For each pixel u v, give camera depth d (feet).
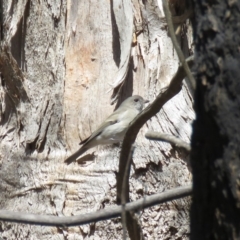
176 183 35.27
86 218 17.16
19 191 36.42
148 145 35.73
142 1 38.01
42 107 37.19
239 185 12.80
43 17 38.42
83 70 37.68
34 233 35.35
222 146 13.14
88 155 36.27
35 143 36.88
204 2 13.71
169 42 37.73
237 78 13.02
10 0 38.24
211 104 13.26
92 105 37.09
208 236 13.34
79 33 38.04
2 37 37.93
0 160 37.22
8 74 36.86
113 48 37.70
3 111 37.88
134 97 37.09
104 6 38.06
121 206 16.52
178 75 19.90
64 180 35.96
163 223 34.88
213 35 13.44
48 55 38.01
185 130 36.11
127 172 16.98
